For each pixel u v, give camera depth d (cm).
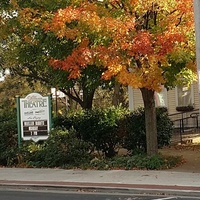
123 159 1617
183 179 1328
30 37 1641
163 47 1366
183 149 2091
